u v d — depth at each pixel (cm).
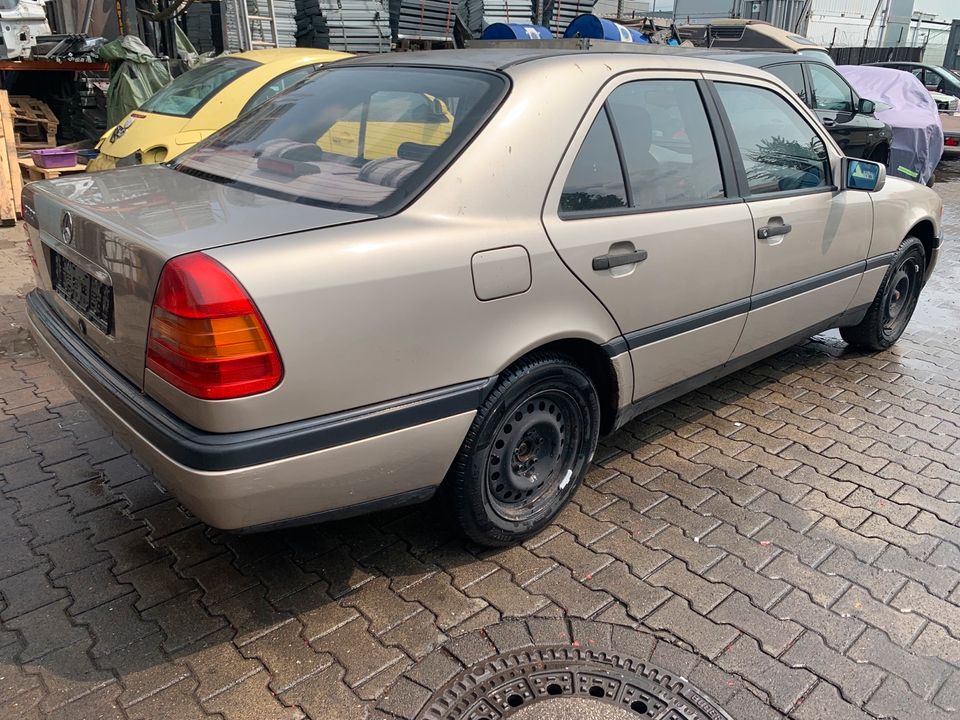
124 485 329
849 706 226
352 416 223
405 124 271
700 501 327
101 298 241
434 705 223
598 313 280
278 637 247
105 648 242
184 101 669
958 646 250
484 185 248
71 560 282
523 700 225
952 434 393
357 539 297
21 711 219
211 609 259
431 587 271
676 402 424
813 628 256
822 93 830
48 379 432
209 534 298
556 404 287
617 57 301
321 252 213
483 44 396
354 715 220
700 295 321
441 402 240
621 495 331
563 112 270
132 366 229
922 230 487
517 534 288
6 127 700
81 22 1191
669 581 277
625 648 245
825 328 432
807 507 325
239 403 204
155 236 216
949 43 2891
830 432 392
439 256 231
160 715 219
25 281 561
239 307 199
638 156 297
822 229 384
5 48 1084
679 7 2195
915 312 591
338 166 265
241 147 301
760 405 422
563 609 262
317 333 211
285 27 1128
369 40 1092
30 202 294
